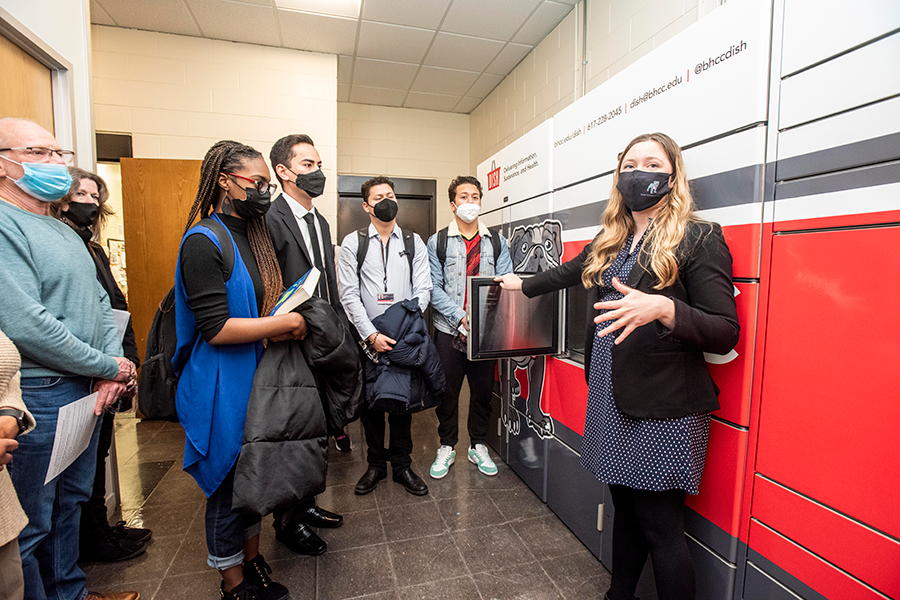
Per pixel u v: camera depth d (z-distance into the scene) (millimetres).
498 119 3965
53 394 1068
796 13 884
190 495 2041
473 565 1537
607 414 1100
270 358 1150
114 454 1902
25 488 1031
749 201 982
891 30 729
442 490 2072
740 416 1021
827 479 854
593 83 2664
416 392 1925
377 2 2746
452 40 3217
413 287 2072
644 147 1057
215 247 1062
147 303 3115
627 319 852
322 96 3402
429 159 4578
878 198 759
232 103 3254
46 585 1181
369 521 1816
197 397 1096
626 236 1182
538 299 1767
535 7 2826
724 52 1029
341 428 1364
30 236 1053
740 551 1040
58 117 1694
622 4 2396
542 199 1929
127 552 1577
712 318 886
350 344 1271
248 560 1345
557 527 1771
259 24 3000
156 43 3107
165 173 3086
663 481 985
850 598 819
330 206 3475
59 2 1655
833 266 833
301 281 1225
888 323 752
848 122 798
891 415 753
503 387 2357
